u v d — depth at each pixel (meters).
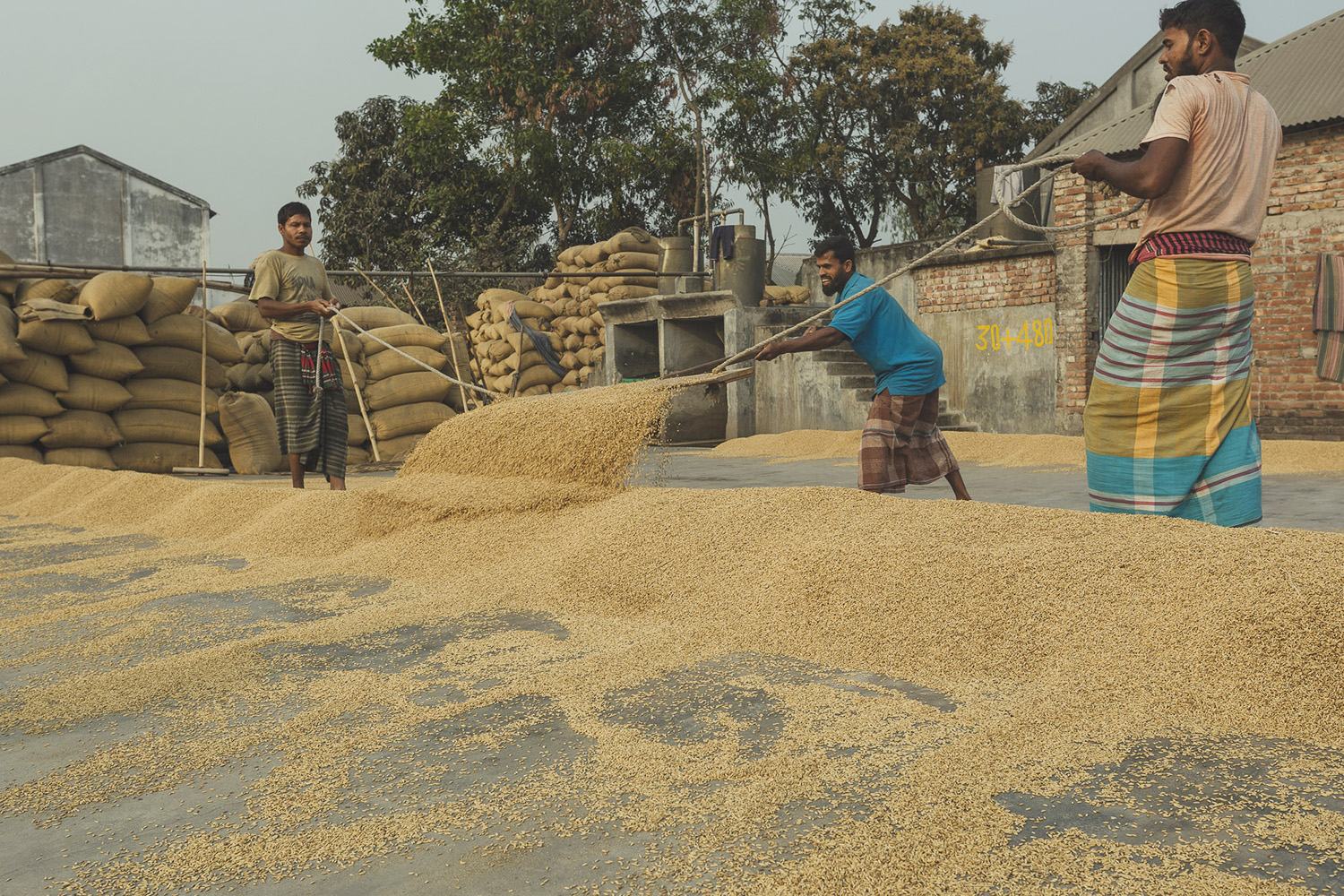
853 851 1.41
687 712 2.07
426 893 1.36
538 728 2.00
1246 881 1.29
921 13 27.06
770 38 26.25
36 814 1.66
